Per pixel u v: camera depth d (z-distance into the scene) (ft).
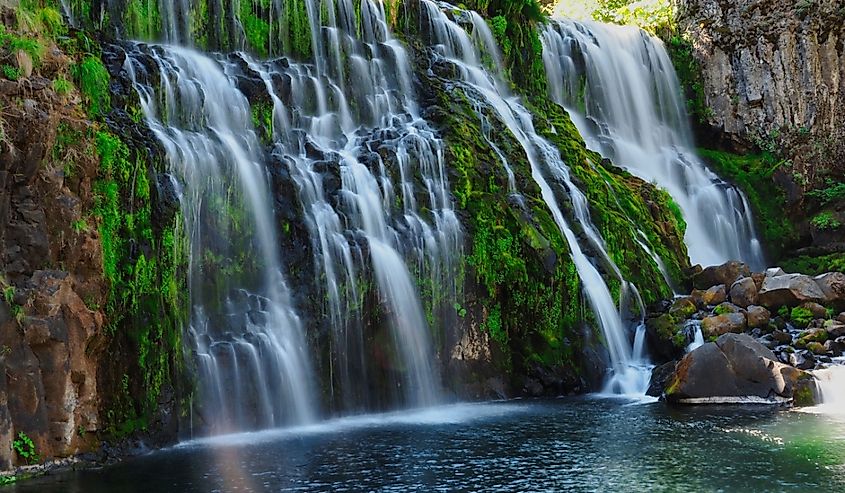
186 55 57.52
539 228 63.05
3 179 37.68
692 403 53.57
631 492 33.22
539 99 84.94
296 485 34.47
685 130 106.32
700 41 106.73
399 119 67.36
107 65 50.11
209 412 45.52
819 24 102.06
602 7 118.42
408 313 55.52
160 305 44.24
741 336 54.75
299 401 49.44
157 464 38.34
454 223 59.82
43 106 40.50
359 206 56.03
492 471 36.60
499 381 59.52
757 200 98.58
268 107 58.44
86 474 36.42
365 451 40.75
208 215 49.32
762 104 103.60
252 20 66.49
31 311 37.14
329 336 51.72
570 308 61.93
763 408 51.26
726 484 34.17
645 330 63.52
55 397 37.58
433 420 49.47
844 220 97.40
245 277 50.47
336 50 68.03
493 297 60.49
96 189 42.70
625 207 74.74
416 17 78.59
